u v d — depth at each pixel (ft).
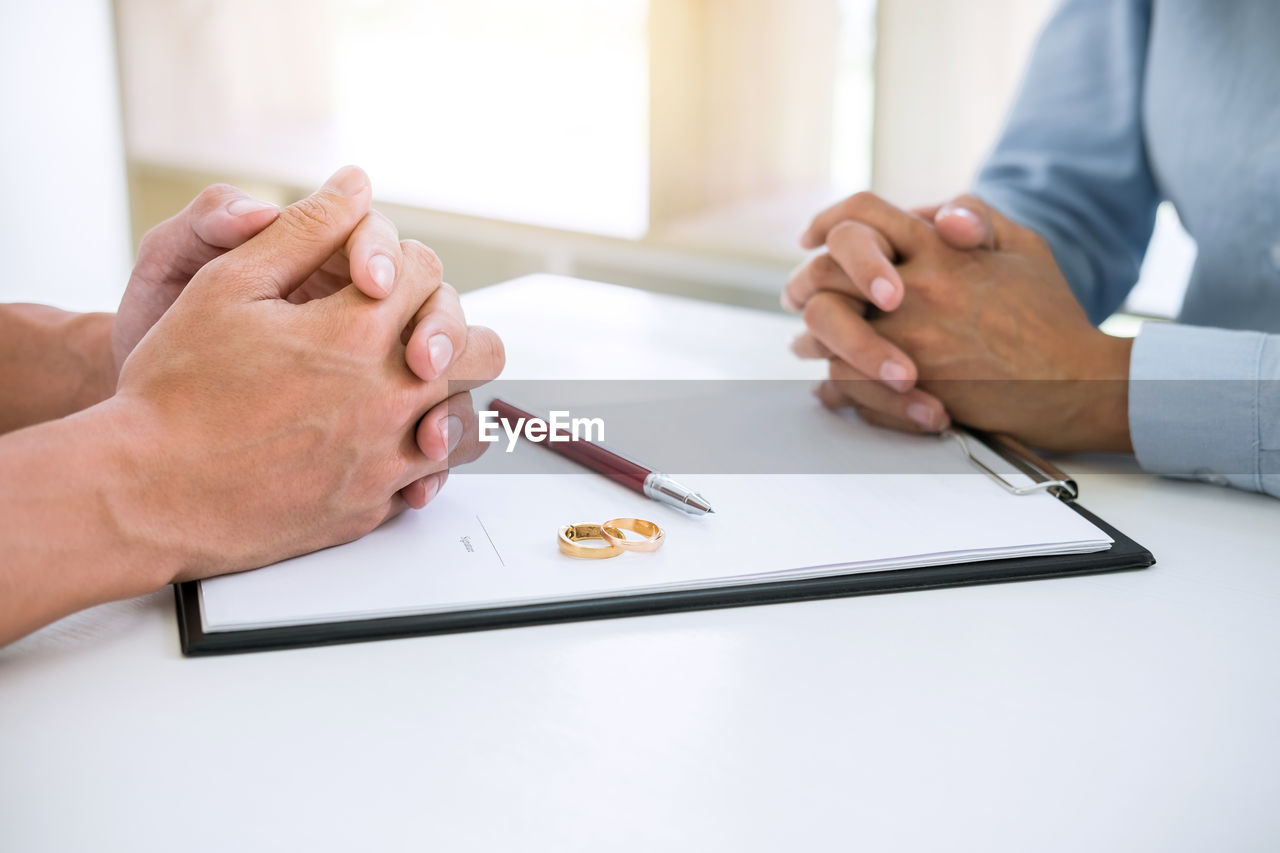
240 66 7.97
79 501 1.70
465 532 1.92
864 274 2.35
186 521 1.76
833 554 1.89
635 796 1.52
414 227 7.38
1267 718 1.64
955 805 1.52
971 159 5.13
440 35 7.32
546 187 7.14
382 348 1.84
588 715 1.63
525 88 7.13
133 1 8.21
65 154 8.57
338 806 1.50
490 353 2.03
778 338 2.90
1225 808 1.52
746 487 2.08
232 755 1.56
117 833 1.47
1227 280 2.68
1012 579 1.91
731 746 1.58
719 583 1.83
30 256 8.57
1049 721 1.63
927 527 1.97
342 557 1.85
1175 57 2.72
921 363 2.36
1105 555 1.95
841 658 1.73
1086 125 2.88
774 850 1.46
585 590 1.80
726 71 5.84
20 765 1.54
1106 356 2.32
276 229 1.90
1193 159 2.69
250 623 1.72
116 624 1.77
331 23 7.61
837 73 5.52
